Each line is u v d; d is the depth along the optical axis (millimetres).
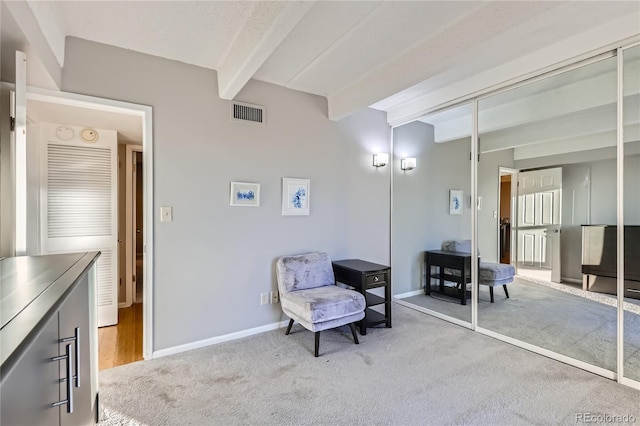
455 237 3369
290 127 3172
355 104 3066
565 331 2555
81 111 2578
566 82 2482
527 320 2785
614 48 2100
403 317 3453
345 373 2256
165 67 2518
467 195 3244
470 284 3195
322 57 2561
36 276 1219
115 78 2326
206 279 2715
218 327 2777
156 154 2482
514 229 2887
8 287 1062
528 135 2752
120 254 3854
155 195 2480
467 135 3246
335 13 1979
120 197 3838
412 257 3816
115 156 3277
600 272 2348
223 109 2781
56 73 2018
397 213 3994
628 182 2156
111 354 2580
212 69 2717
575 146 2447
